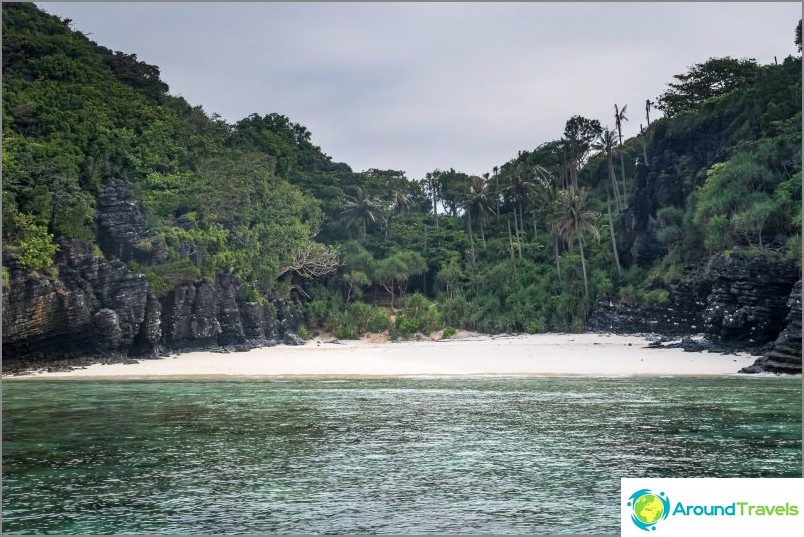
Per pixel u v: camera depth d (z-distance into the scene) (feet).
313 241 397.19
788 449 108.37
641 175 373.40
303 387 195.93
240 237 342.44
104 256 271.90
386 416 142.51
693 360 242.58
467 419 137.90
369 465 100.83
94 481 92.68
